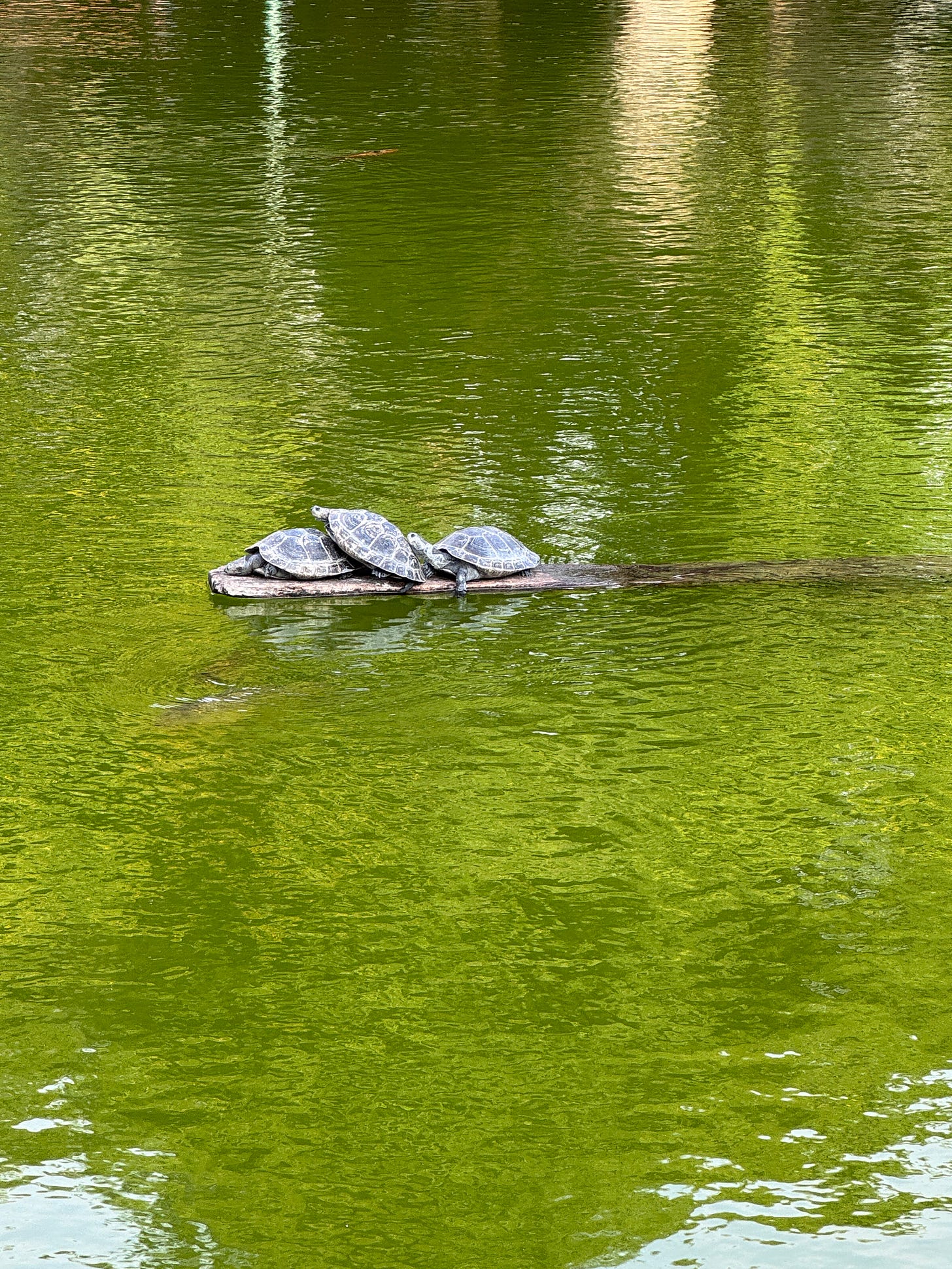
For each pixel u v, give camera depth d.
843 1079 15.73
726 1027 16.53
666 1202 14.13
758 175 63.78
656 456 34.69
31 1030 16.45
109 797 21.19
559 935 18.16
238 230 55.38
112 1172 14.49
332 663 25.34
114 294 47.62
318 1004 16.92
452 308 46.19
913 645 25.94
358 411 37.38
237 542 29.92
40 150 68.38
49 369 40.50
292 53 95.06
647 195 60.38
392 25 107.56
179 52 95.06
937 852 19.89
